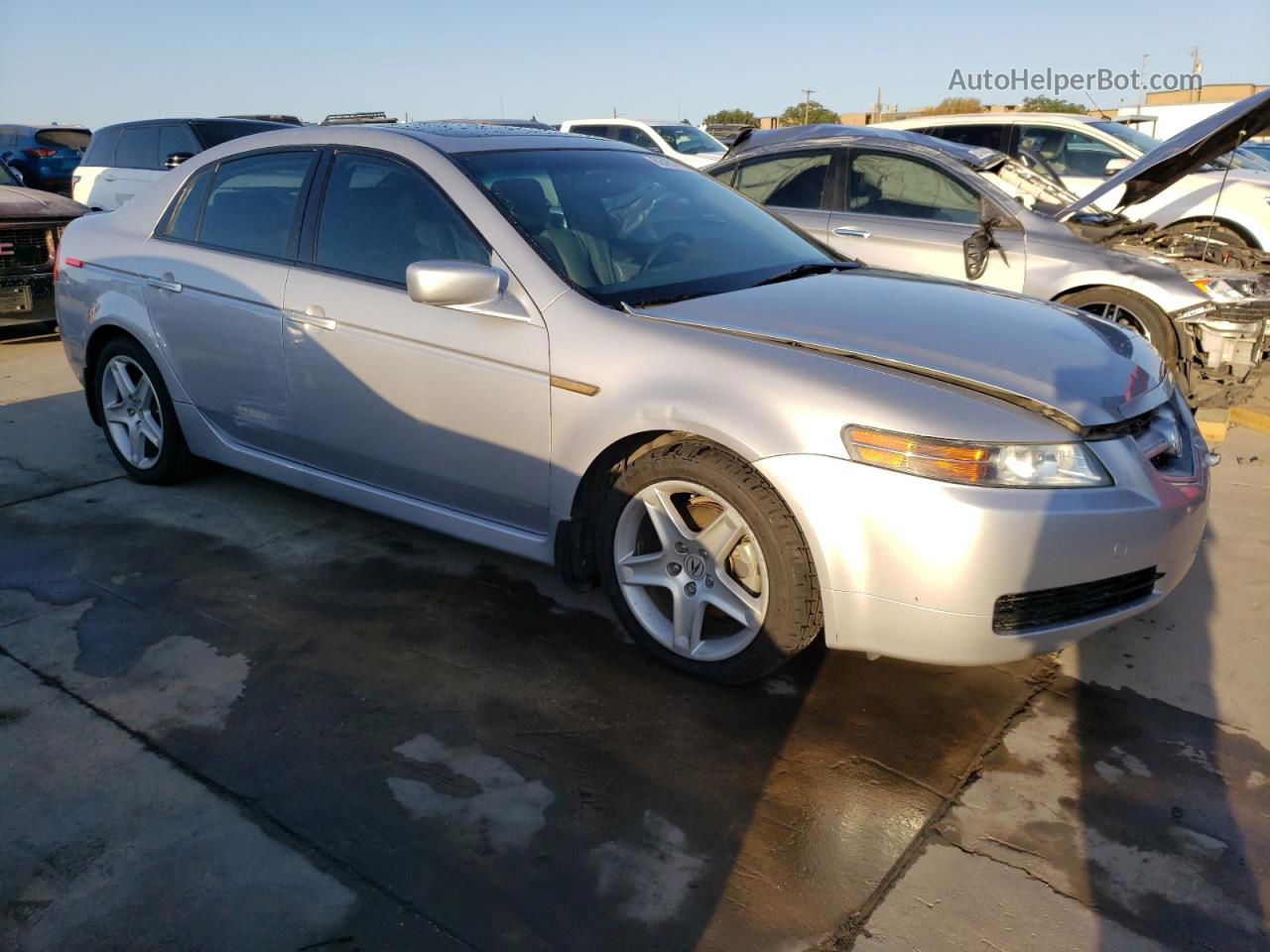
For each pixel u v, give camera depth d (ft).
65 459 15.83
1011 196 19.49
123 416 14.57
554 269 9.85
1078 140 28.53
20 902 6.77
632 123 50.70
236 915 6.68
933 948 6.51
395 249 10.92
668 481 9.11
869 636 8.27
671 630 9.70
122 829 7.47
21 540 12.63
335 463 11.87
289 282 11.61
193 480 14.84
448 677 9.62
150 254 13.30
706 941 6.54
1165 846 7.48
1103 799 8.01
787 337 8.84
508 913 6.74
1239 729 8.99
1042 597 8.07
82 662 9.78
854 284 10.61
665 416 8.79
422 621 10.71
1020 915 6.79
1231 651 10.34
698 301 9.64
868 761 8.46
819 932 6.63
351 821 7.60
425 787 8.01
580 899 6.88
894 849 7.42
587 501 9.91
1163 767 8.44
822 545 8.16
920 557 7.84
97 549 12.38
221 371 12.64
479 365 9.99
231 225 12.63
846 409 8.09
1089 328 10.01
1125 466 8.23
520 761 8.38
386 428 11.03
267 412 12.30
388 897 6.86
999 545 7.72
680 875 7.13
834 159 21.15
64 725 8.75
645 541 9.92
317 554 12.32
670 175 12.53
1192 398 17.87
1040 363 8.70
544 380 9.57
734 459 8.66
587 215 10.80
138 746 8.46
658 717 9.03
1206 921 6.77
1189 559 8.96
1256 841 7.55
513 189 10.66
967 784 8.18
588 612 10.98
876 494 7.92
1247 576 12.07
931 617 7.97
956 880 7.11
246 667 9.73
